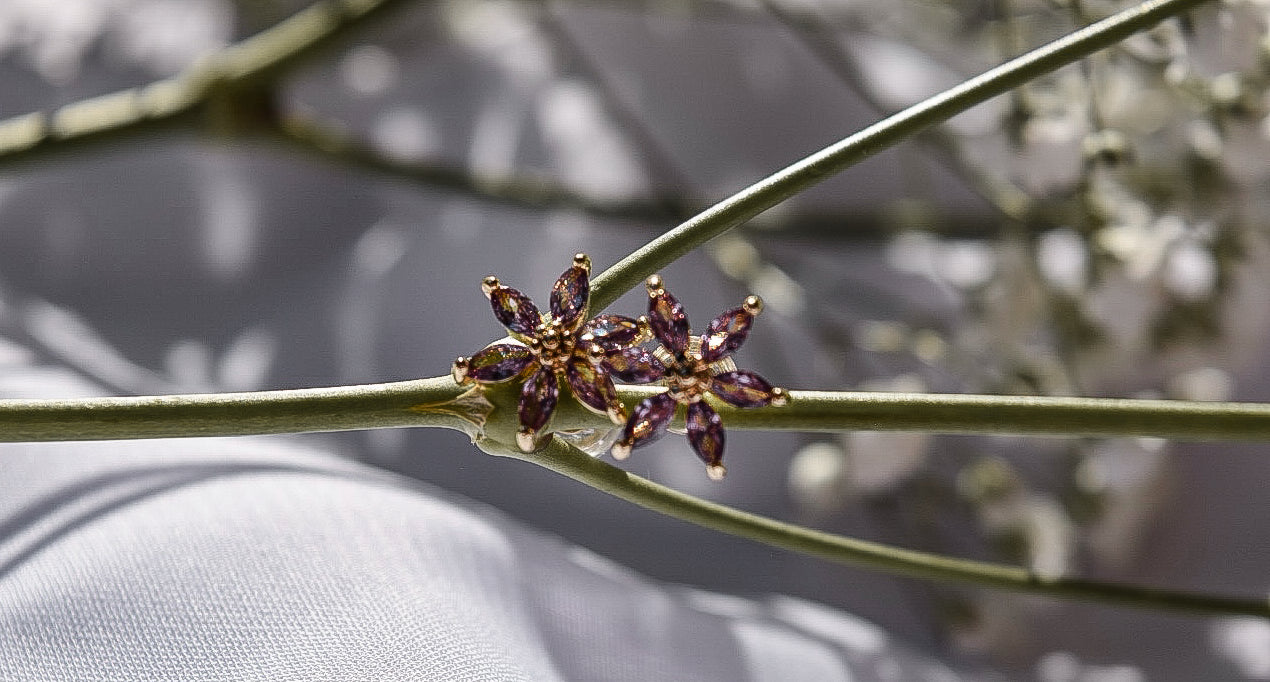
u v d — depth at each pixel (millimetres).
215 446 223
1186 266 230
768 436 266
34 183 309
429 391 188
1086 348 239
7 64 338
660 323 187
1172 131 227
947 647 246
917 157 308
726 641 216
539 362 187
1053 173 228
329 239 313
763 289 262
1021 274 242
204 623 195
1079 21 226
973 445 260
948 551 253
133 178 311
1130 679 237
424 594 200
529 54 338
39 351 253
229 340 291
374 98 338
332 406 186
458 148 324
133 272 305
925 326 267
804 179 188
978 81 189
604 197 270
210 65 272
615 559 254
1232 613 211
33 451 217
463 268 287
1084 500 248
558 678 202
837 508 253
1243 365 239
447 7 347
